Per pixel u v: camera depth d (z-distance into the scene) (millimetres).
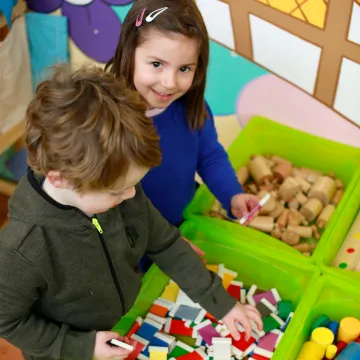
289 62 1308
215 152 1218
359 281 1062
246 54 1344
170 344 1024
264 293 1131
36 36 1489
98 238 778
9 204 743
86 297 827
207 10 1313
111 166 620
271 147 1463
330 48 1231
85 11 1408
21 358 1329
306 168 1437
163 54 926
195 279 956
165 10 907
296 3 1206
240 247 1152
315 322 1046
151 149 654
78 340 818
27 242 708
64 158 621
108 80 666
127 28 957
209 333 1051
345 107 1320
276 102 1403
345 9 1160
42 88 654
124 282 877
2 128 1464
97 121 614
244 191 1325
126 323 1033
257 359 1003
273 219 1311
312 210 1315
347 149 1370
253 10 1263
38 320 817
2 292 728
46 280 755
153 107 1044
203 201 1273
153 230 918
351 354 982
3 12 1334
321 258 1107
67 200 708
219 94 1459
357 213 1271
